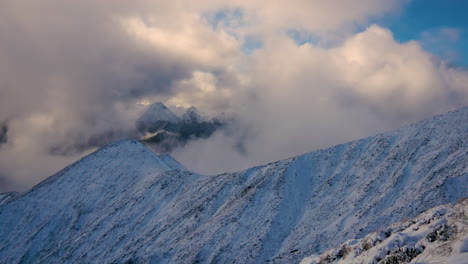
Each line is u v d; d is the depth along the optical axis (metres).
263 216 79.75
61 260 110.56
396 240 20.56
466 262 12.82
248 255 68.75
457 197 56.72
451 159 67.12
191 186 115.25
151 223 105.31
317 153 96.75
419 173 69.31
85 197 148.75
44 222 142.88
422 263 14.54
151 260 78.00
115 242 103.25
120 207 126.88
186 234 86.62
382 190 71.38
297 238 70.00
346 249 26.98
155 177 135.75
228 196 96.06
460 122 78.19
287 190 85.81
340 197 78.00
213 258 71.25
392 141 87.19
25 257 125.50
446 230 17.77
